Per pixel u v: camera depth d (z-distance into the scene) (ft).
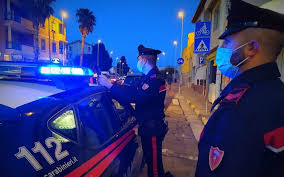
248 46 2.53
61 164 3.52
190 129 17.06
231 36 2.80
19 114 3.28
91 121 4.97
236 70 2.93
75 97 4.69
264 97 2.13
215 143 2.42
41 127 3.50
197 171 2.82
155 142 6.48
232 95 2.52
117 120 6.77
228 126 2.28
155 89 6.31
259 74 2.38
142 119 6.57
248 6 2.48
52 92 4.58
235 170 2.08
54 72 4.87
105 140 5.24
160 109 6.66
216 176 2.27
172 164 10.44
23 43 71.51
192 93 49.78
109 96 6.73
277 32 2.31
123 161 6.20
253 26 2.42
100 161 4.61
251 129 2.07
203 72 43.24
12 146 2.98
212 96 28.76
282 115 1.97
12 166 2.85
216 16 31.89
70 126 4.13
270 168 2.00
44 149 3.35
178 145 13.17
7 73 4.96
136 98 6.26
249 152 2.04
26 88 4.45
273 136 1.95
